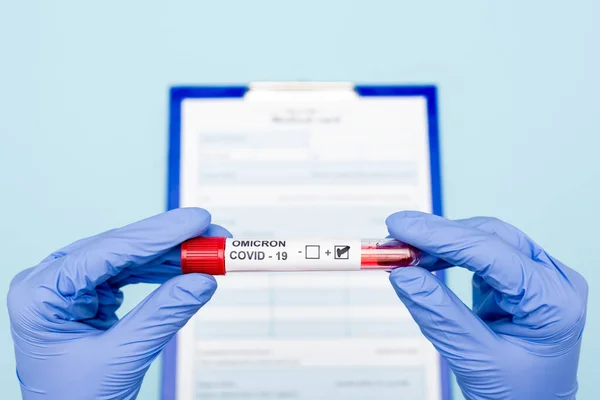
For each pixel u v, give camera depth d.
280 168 0.65
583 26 0.68
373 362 0.63
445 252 0.49
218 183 0.65
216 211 0.65
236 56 0.68
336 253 0.50
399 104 0.66
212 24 0.68
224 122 0.66
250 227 0.65
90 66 0.68
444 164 0.66
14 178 0.66
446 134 0.67
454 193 0.66
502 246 0.49
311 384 0.63
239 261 0.50
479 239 0.49
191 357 0.63
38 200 0.66
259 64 0.68
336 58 0.68
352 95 0.66
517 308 0.50
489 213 0.66
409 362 0.63
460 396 0.63
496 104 0.67
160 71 0.68
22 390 0.52
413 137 0.66
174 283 0.49
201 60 0.68
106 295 0.54
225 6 0.68
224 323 0.63
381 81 0.67
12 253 0.65
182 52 0.68
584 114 0.67
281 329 0.63
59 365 0.50
